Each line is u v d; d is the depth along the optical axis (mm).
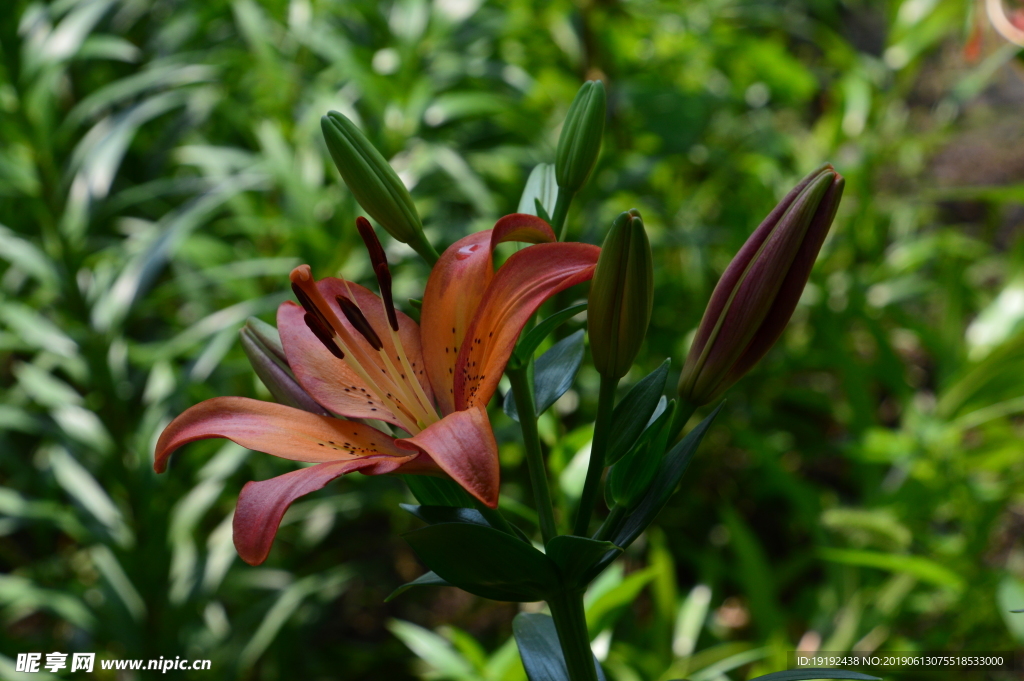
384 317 648
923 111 2330
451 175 1152
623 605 812
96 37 1295
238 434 602
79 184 1054
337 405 628
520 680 848
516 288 603
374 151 634
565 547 601
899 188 2201
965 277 1705
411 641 854
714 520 1563
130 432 1113
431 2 1280
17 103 1015
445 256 632
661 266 1578
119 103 1484
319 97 1212
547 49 1627
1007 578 1000
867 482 1355
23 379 1081
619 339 603
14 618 1311
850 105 1623
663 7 1607
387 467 577
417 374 641
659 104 1574
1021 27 1300
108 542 1046
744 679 1127
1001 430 1269
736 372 618
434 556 599
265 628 1150
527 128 1323
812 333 1656
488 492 557
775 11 1914
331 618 1524
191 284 1133
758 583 1091
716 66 1835
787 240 604
